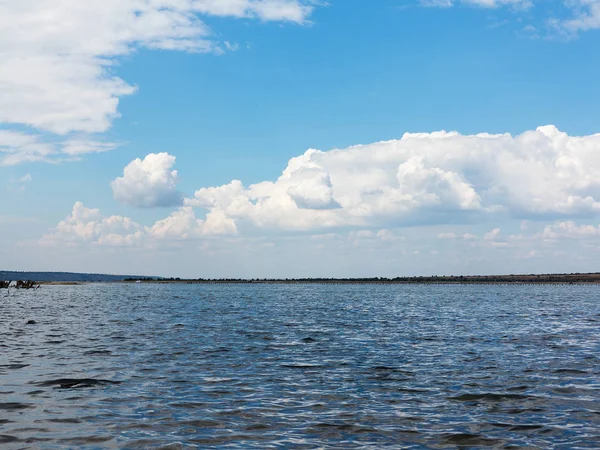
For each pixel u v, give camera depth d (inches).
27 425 684.1
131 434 654.5
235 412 761.0
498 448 617.3
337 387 931.3
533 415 755.4
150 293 6835.6
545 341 1606.8
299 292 7795.3
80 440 628.7
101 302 4153.5
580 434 666.8
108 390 889.5
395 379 1004.6
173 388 912.3
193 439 638.5
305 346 1476.4
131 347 1418.6
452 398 853.8
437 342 1584.6
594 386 941.2
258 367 1126.4
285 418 733.9
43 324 2105.1
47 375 1011.3
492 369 1112.2
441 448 616.7
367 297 5802.2
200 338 1646.2
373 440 643.5
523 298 5516.7
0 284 7352.4
